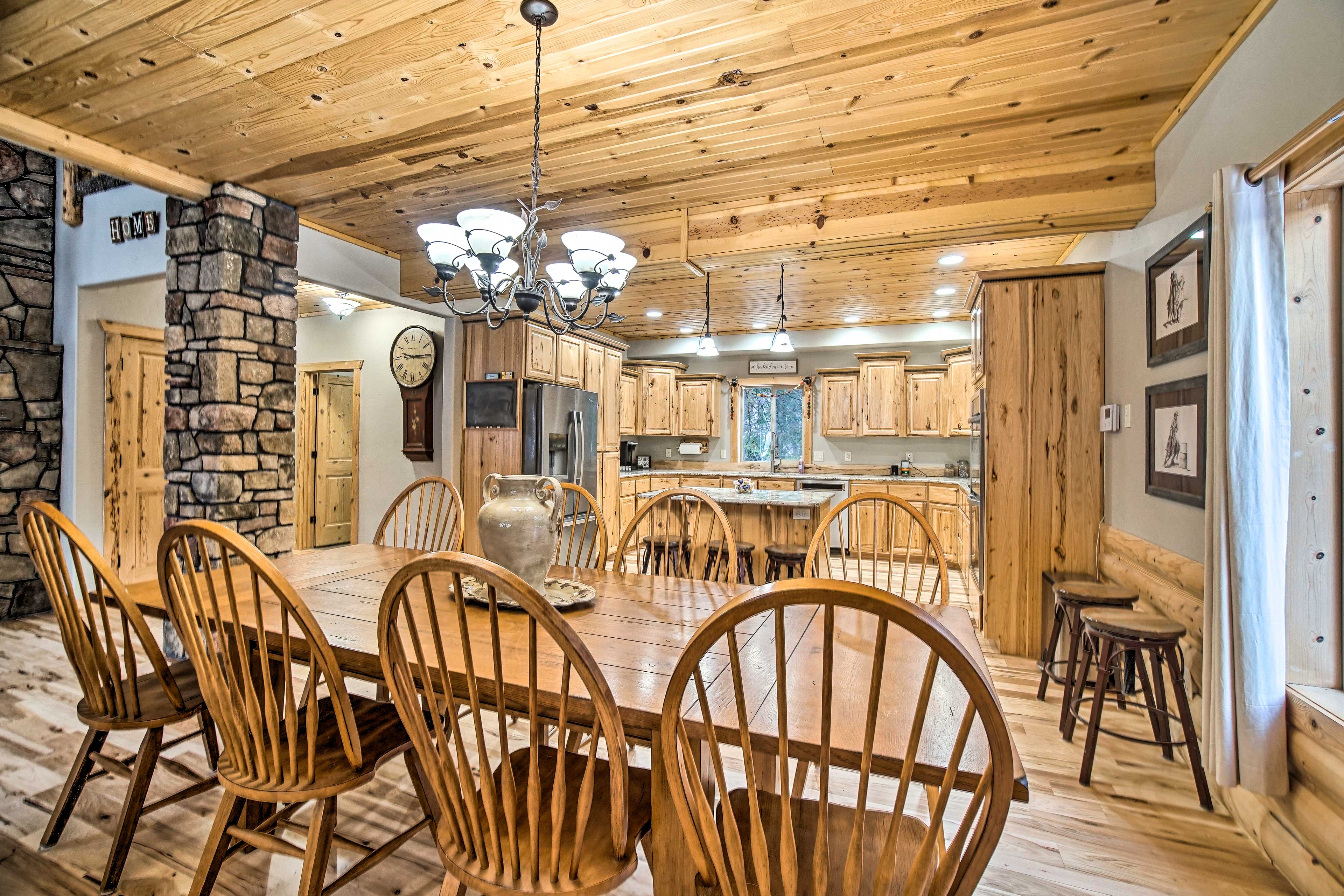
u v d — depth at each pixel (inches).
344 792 53.6
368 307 218.5
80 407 161.2
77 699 109.0
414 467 211.3
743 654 56.6
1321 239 66.9
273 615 65.8
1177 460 93.7
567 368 205.6
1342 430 67.0
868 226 119.6
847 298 214.8
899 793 33.8
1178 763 92.0
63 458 162.1
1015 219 110.7
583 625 65.0
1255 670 66.6
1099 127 98.7
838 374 275.4
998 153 106.7
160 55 80.6
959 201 114.1
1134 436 114.4
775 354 291.1
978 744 39.9
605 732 41.1
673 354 299.9
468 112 94.3
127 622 64.4
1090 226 113.0
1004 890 65.9
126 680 76.5
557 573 90.3
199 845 72.2
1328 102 60.2
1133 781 87.2
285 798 52.3
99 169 105.7
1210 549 70.3
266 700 52.1
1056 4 69.9
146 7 71.5
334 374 263.1
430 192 124.8
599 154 107.3
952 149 105.3
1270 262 66.6
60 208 164.9
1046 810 80.3
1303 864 64.3
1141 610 105.7
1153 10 71.2
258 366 123.4
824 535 96.1
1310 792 63.8
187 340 120.6
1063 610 113.5
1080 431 133.3
